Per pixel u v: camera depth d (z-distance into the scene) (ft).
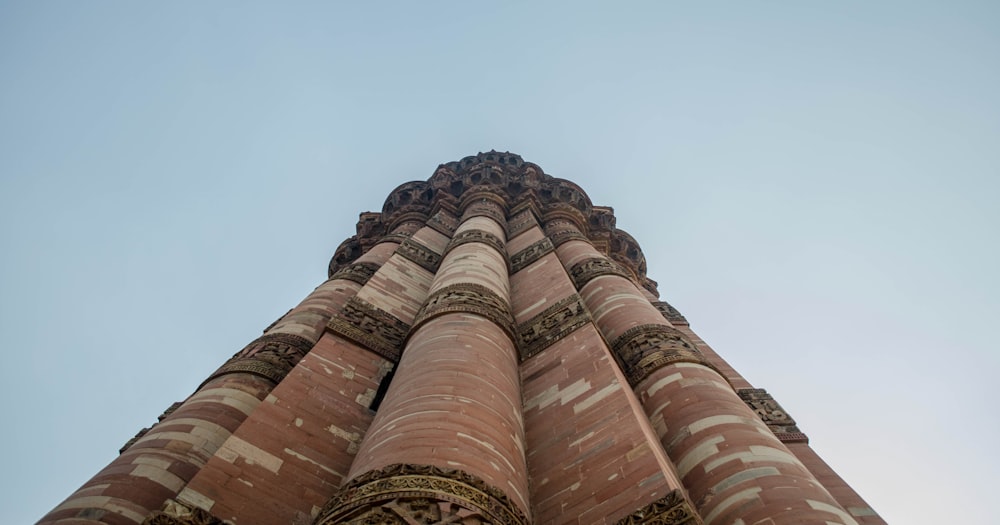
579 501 30.30
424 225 95.30
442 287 51.55
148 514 28.63
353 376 44.24
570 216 99.09
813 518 26.37
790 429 53.88
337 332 48.70
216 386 44.60
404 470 25.80
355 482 25.89
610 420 34.94
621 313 56.08
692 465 33.14
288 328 55.16
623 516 27.91
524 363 46.52
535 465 34.50
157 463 34.17
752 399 59.06
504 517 25.22
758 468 30.71
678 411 38.22
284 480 32.37
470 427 30.07
